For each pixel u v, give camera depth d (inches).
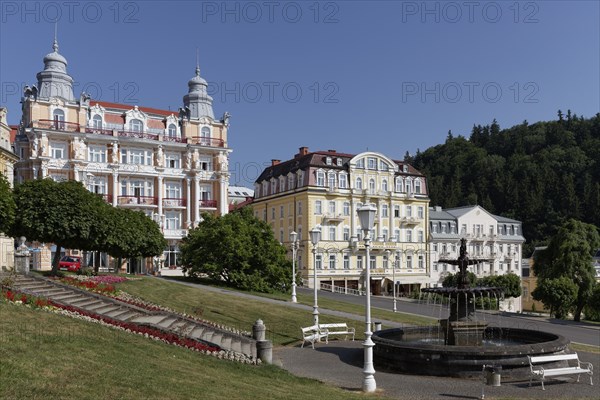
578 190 4670.3
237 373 598.9
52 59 2399.1
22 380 391.9
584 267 2257.6
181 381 485.7
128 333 671.8
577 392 620.7
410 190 3206.2
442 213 3408.0
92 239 1309.1
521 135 5689.0
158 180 2507.4
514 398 586.2
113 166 2388.0
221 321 1091.3
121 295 1103.6
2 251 1510.8
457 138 5910.4
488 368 663.8
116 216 1497.3
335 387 624.4
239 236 1959.9
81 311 757.3
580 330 1631.4
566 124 5723.4
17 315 592.1
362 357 845.2
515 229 3560.5
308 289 2679.6
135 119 2506.2
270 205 3213.6
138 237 1660.9
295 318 1222.9
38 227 1218.0
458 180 5027.1
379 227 3070.9
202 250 1969.7
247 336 919.0
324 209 2938.0
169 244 2524.6
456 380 677.9
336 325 1008.9
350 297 2338.8
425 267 3189.0
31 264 2170.3
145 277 1737.2
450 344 835.4
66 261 2028.8
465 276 864.9
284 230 3073.3
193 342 713.6
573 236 2290.8
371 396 580.1
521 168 4918.8
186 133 2615.7
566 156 5017.2
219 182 2657.5
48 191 1254.3
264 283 1952.5
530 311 3189.0
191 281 1963.6
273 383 578.9
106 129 2422.5
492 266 3403.1
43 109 2282.2
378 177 3110.2
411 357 722.2
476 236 3363.7
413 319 1443.2
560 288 2117.4
